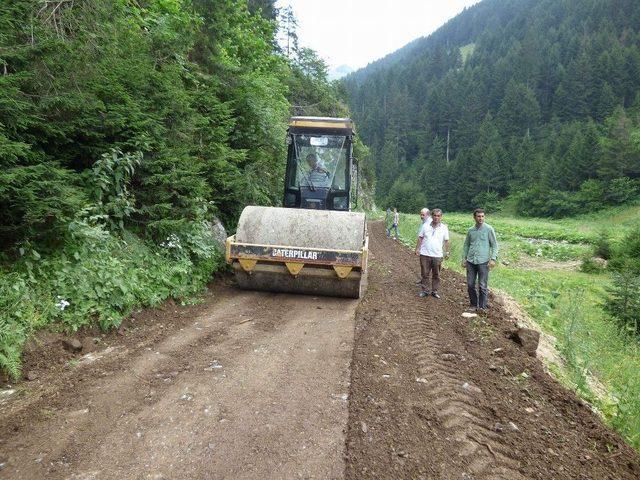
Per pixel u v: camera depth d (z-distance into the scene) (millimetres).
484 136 111750
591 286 19188
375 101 156250
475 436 4316
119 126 7098
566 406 5379
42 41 5672
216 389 4703
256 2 30812
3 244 5730
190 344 5918
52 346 5184
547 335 9297
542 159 89625
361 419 4289
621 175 70312
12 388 4500
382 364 5652
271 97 14547
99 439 3768
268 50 20094
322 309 7957
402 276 12641
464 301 9773
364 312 7902
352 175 11188
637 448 5070
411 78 176125
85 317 5758
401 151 134625
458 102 133000
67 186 5816
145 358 5395
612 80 113688
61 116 6324
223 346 5906
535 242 39594
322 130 10930
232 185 10508
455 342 6871
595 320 12945
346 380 5074
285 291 8766
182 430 3945
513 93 119500
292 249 8180
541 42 154250
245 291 8852
